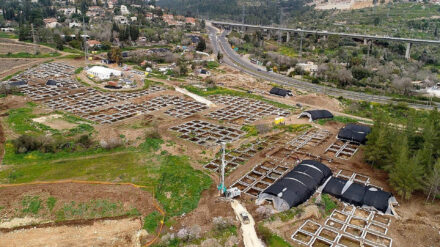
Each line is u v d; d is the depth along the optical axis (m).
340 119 74.31
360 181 48.09
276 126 69.06
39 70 110.75
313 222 38.31
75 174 46.50
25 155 51.97
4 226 36.03
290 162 53.44
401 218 39.28
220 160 53.22
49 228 35.88
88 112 74.44
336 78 110.50
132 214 38.25
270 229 36.25
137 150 54.94
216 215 38.50
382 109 81.88
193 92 93.19
